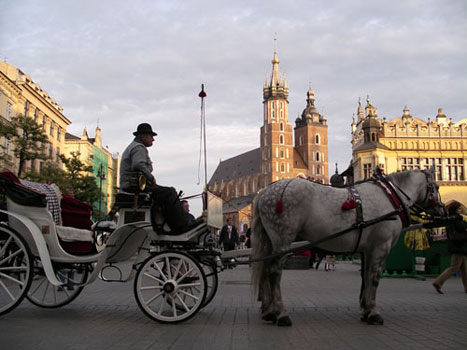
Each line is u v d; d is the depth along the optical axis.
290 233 6.51
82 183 39.38
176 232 7.07
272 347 4.99
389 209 6.79
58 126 55.47
